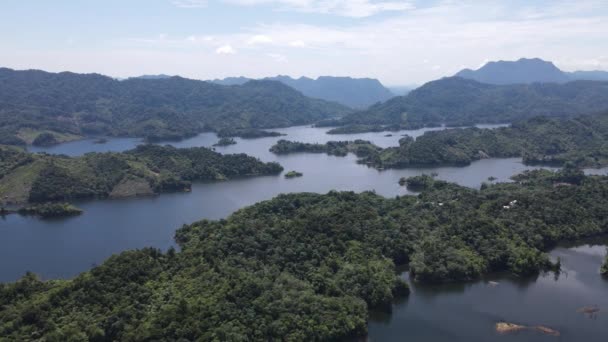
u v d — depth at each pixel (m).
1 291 179.88
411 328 183.88
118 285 182.25
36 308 164.25
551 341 174.88
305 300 181.62
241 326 163.38
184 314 165.38
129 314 166.88
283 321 170.00
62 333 154.12
